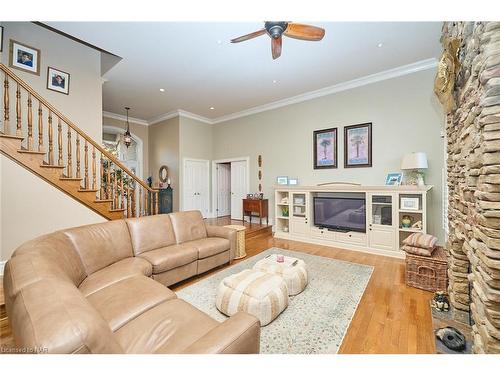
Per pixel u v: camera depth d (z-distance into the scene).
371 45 3.24
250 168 6.14
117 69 3.93
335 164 4.66
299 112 5.20
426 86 3.72
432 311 2.09
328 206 4.43
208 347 0.92
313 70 3.98
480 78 1.23
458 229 2.00
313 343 1.69
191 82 4.46
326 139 4.79
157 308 1.48
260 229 5.23
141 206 5.21
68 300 0.86
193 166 6.56
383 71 4.02
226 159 6.66
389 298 2.34
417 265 2.57
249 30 2.92
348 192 4.39
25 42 3.20
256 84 4.56
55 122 3.48
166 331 1.26
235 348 0.97
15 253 1.44
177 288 2.62
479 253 1.30
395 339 1.73
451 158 2.35
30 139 2.68
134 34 3.00
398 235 3.62
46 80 3.38
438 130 3.63
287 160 5.42
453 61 1.88
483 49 1.17
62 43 3.53
